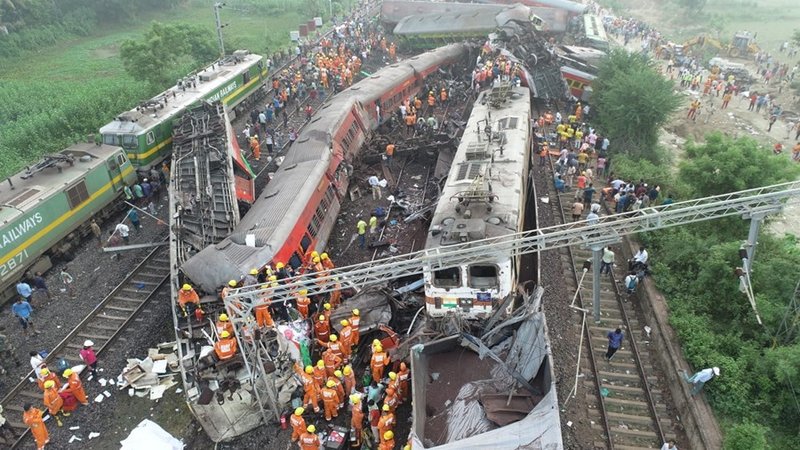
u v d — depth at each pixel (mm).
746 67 52562
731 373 15477
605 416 15086
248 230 18609
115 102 37438
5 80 48812
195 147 25359
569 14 56750
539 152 30500
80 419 15617
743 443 13281
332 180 24188
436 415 13859
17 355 17812
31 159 30078
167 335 18578
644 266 19719
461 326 15367
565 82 36219
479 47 43750
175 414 15719
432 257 13305
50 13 64688
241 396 15102
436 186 26641
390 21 56750
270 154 31953
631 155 31172
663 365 16984
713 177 22141
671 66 50594
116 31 70375
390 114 34656
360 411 13781
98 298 20438
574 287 20500
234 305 13148
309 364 15875
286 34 64125
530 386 13758
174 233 19734
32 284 20906
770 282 18031
